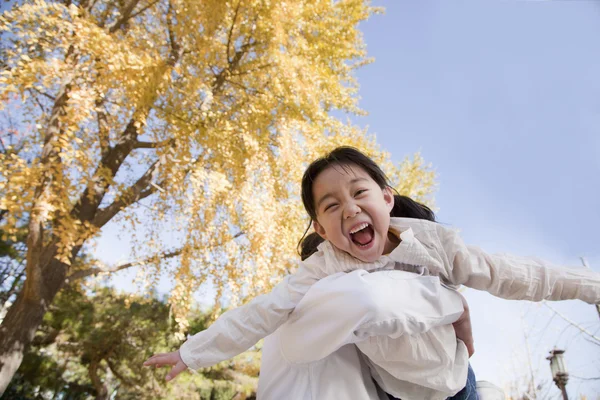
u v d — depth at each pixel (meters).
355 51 8.17
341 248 1.13
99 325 10.73
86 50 4.53
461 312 1.03
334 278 1.04
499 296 1.18
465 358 1.07
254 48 7.34
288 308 1.10
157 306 11.02
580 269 1.19
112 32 6.14
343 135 7.17
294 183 6.30
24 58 3.95
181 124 5.16
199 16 5.70
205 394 11.48
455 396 1.18
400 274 1.01
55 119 4.99
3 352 5.27
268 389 1.13
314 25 7.46
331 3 7.55
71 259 6.62
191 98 5.33
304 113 6.86
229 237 5.54
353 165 1.20
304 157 6.27
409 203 1.50
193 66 6.52
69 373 12.23
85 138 5.21
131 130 6.87
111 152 6.66
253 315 1.10
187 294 5.43
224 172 6.17
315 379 1.07
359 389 1.04
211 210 5.46
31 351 10.76
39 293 5.61
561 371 5.43
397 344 0.97
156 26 7.54
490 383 1.43
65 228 4.79
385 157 8.16
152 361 1.10
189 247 5.44
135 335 10.95
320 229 1.27
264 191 5.82
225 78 6.95
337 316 0.93
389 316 0.89
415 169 9.98
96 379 11.11
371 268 1.12
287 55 6.46
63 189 4.24
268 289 5.46
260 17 6.50
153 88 4.90
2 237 9.19
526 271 1.16
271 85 6.55
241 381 12.00
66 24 4.35
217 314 5.83
